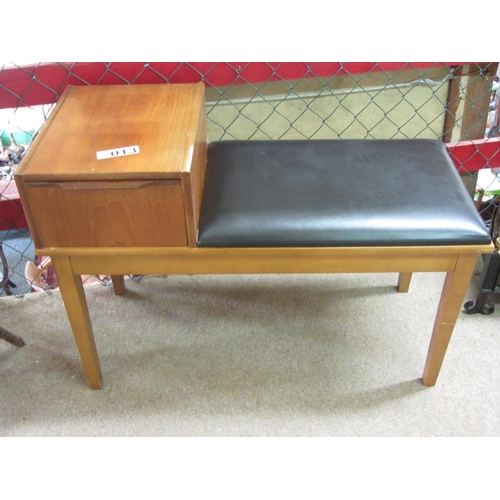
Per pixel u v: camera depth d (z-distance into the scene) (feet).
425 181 3.59
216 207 3.39
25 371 4.27
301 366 4.27
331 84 4.63
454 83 4.81
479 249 3.27
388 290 4.95
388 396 4.04
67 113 3.48
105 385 4.15
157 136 3.21
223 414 3.93
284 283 5.05
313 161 3.80
